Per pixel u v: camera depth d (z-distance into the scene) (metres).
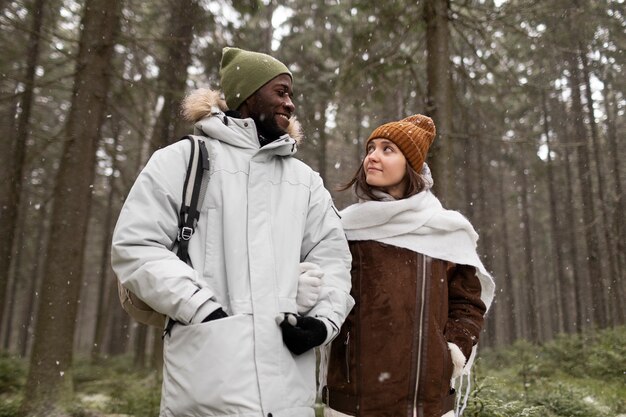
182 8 8.84
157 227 1.81
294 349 1.78
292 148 2.13
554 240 26.55
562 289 24.67
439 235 2.47
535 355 15.08
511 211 30.92
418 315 2.31
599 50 10.52
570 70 14.98
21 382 11.50
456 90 8.08
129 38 8.75
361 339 2.31
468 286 2.55
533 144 7.74
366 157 2.58
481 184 21.11
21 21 9.02
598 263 19.23
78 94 8.56
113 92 9.84
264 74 2.20
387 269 2.38
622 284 18.73
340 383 2.32
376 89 8.02
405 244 2.41
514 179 25.34
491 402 4.92
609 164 20.22
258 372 1.67
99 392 11.48
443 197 6.65
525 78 9.04
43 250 25.86
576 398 7.90
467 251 2.51
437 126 6.94
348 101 8.09
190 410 1.66
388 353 2.26
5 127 11.06
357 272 2.43
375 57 7.73
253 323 1.73
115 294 21.89
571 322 37.03
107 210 20.89
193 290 1.69
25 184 15.40
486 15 7.30
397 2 7.25
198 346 1.66
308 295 1.90
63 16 9.96
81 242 8.25
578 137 19.08
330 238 2.12
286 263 1.90
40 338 7.73
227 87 2.26
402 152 2.51
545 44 7.92
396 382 2.23
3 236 11.08
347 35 11.38
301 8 11.88
